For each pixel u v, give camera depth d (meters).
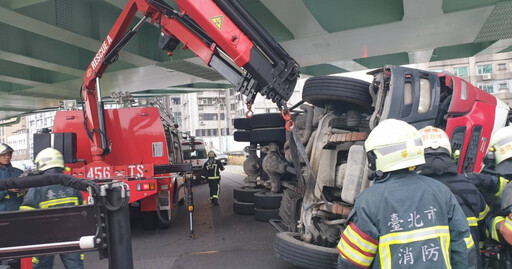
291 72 5.09
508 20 11.34
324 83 4.89
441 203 2.11
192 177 7.78
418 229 2.05
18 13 10.91
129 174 7.66
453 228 2.13
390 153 2.18
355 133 4.73
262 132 8.32
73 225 2.28
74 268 3.85
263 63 5.03
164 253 6.52
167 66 15.66
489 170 3.38
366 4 12.23
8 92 22.61
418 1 10.17
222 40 4.97
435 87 4.34
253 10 13.66
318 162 5.13
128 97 8.66
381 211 2.10
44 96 24.05
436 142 2.89
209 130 95.31
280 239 4.74
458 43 14.17
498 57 53.97
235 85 5.38
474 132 4.87
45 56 15.52
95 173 7.59
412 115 4.21
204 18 4.97
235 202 10.27
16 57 14.77
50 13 11.90
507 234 2.81
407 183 2.16
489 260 3.35
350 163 4.52
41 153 3.99
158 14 6.09
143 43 14.94
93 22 13.34
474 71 54.56
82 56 16.95
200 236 7.73
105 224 2.29
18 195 5.07
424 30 12.54
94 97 8.00
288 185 7.00
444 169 2.85
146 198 8.16
